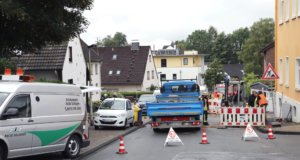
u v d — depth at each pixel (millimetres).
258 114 25672
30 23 16297
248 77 60281
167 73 87375
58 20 16891
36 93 13367
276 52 33000
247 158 14055
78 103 15141
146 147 17703
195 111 22906
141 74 68375
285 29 29812
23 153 12812
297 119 26000
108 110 26250
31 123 13016
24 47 18125
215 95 45719
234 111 25969
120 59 71250
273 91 33938
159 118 23391
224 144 17938
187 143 18547
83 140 15250
